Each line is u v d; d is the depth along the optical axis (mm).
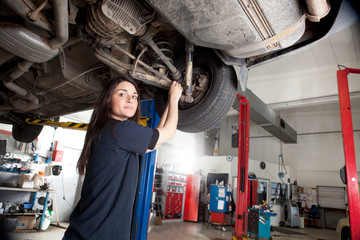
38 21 1195
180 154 10891
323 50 6621
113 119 833
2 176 4969
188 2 1098
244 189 4547
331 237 7387
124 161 769
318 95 7230
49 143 6227
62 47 1562
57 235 4613
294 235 7312
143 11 1318
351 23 1444
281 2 1113
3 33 1244
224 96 1747
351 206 2469
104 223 672
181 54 1916
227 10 1109
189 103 1926
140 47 1612
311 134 11047
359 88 6676
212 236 6051
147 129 812
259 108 7008
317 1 1111
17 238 4078
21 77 2326
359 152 9570
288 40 1340
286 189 10430
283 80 7953
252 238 6105
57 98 2752
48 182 5973
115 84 906
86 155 802
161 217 8023
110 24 1265
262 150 11812
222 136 11688
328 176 10438
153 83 1754
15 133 4008
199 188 9086
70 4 1276
